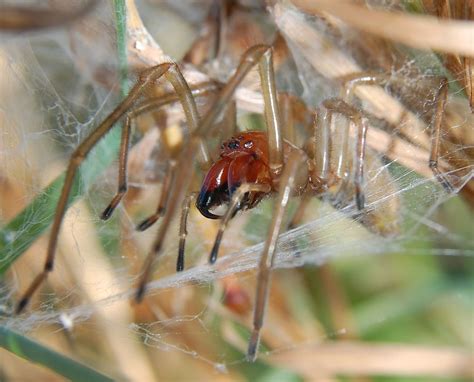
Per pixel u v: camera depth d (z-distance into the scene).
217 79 0.12
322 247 0.12
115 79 0.12
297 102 0.12
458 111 0.11
